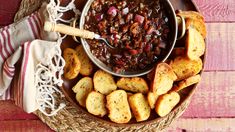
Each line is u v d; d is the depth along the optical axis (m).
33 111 0.80
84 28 0.75
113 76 0.78
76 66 0.76
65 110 0.80
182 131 0.85
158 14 0.76
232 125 0.86
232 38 0.85
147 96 0.77
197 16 0.78
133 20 0.75
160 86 0.77
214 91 0.85
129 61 0.76
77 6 0.78
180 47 0.78
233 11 0.85
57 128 0.81
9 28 0.79
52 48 0.76
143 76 0.78
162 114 0.78
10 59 0.76
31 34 0.79
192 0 0.78
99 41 0.76
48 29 0.72
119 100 0.77
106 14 0.76
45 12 0.77
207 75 0.85
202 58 0.79
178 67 0.78
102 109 0.78
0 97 0.81
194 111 0.85
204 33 0.79
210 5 0.85
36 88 0.78
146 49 0.76
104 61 0.76
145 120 0.78
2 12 0.83
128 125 0.77
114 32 0.75
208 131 0.85
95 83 0.78
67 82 0.78
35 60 0.77
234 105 0.86
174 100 0.78
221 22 0.85
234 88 0.86
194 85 0.78
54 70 0.77
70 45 0.78
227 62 0.85
